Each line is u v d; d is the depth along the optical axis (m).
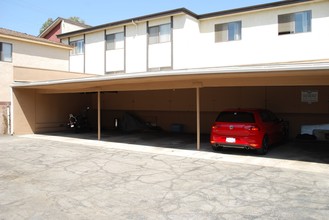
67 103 18.72
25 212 4.86
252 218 4.55
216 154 9.98
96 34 23.23
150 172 7.50
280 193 5.74
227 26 17.45
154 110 18.38
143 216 4.67
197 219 4.54
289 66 7.56
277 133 11.38
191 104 16.92
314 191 5.85
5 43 17.67
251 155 9.75
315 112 13.30
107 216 4.68
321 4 14.67
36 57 19.48
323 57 14.66
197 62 18.38
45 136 15.52
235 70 8.41
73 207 5.08
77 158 9.41
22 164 8.52
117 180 6.76
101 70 23.00
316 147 11.34
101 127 20.31
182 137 14.97
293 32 15.45
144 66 20.50
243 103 15.15
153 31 20.06
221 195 5.65
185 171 7.58
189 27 18.28
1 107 16.39
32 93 16.84
